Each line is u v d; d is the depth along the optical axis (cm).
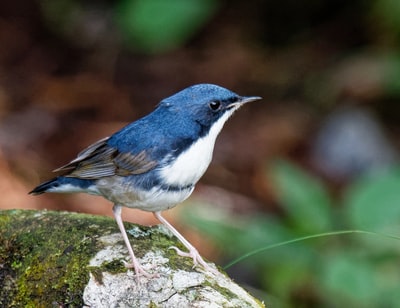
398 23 1562
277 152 1482
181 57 1680
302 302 1087
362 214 920
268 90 1627
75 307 685
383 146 1489
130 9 1466
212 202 1335
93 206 1286
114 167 768
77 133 1457
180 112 771
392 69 1561
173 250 754
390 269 942
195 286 695
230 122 1552
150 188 765
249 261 1059
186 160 762
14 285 735
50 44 1691
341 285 872
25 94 1552
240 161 1455
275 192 1374
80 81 1603
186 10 1450
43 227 788
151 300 680
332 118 1553
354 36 1697
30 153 1391
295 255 914
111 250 736
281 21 1748
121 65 1652
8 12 1736
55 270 721
